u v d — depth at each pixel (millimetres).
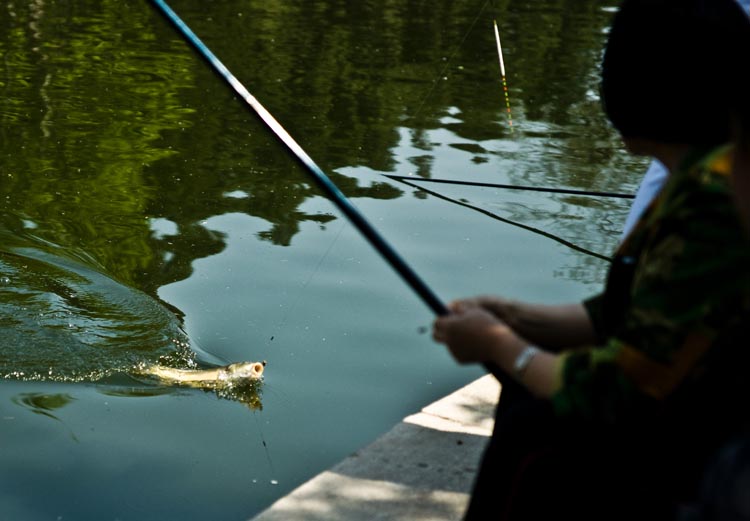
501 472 2018
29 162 9031
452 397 3891
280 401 5438
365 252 7289
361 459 3410
